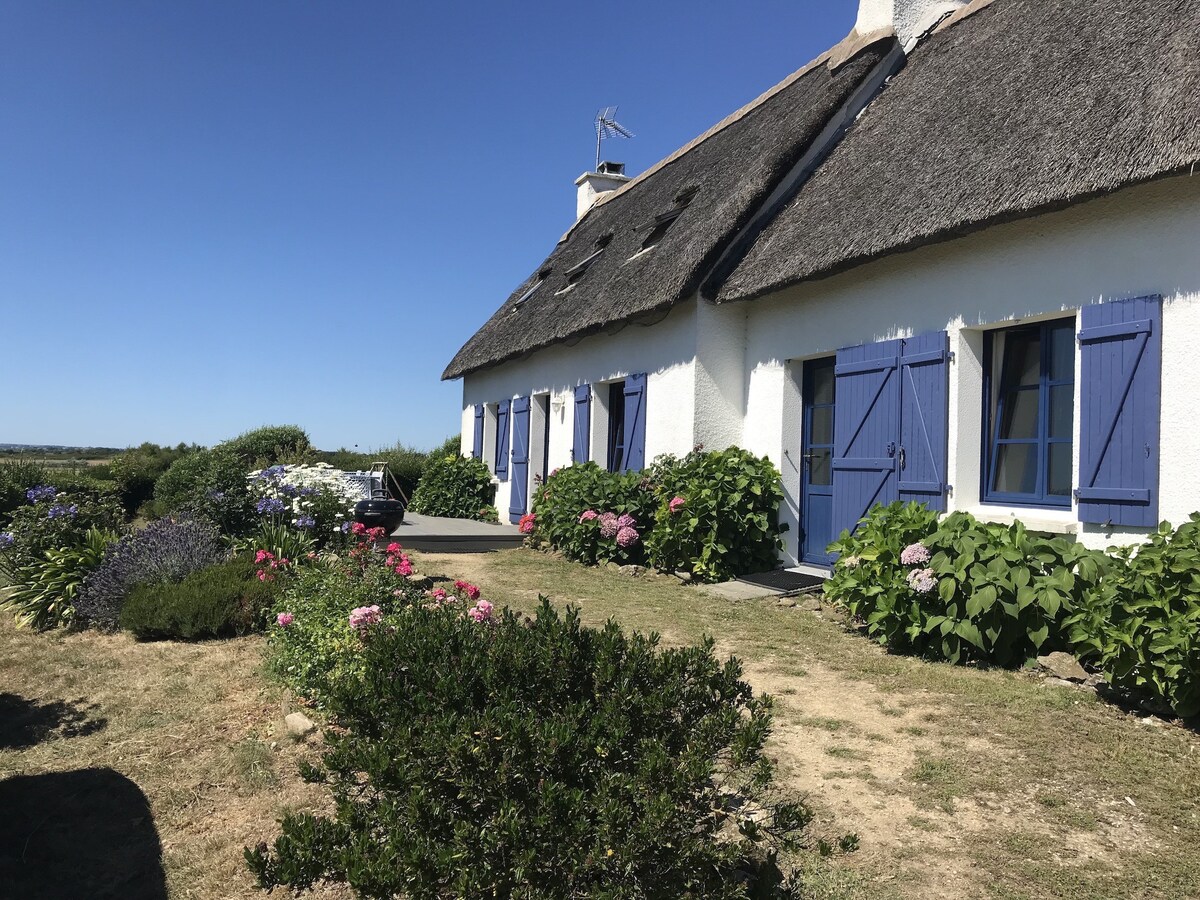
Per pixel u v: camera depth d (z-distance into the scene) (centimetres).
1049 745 379
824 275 734
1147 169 473
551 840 208
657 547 877
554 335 1214
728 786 339
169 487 1802
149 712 454
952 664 510
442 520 1462
